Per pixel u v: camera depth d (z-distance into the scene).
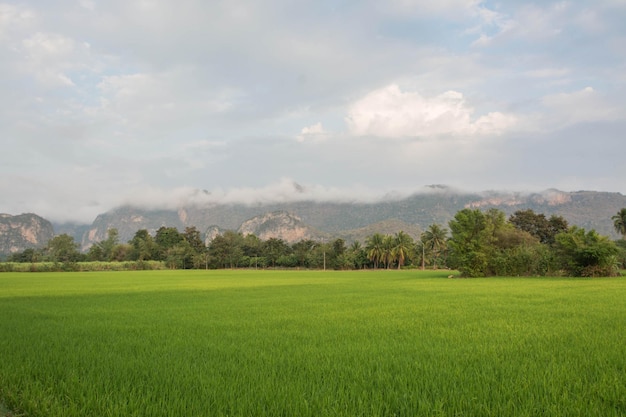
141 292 34.47
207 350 10.10
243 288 39.41
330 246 147.62
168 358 9.20
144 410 5.91
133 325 14.82
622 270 73.62
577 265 54.31
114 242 190.62
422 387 6.81
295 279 61.59
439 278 58.72
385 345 10.54
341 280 56.50
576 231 56.75
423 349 9.91
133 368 8.30
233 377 7.57
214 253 157.12
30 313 19.11
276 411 5.81
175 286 43.66
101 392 6.81
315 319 16.00
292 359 8.99
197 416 5.67
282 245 169.62
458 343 10.65
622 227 91.44
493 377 7.28
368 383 7.04
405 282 47.72
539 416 5.55
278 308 20.72
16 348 10.59
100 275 82.94
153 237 194.75
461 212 60.78
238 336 12.16
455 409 5.82
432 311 18.30
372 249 139.50
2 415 6.11
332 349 10.05
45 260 158.38
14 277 71.88
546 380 7.03
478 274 58.53
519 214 98.06
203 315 17.91
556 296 25.11
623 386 6.50
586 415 5.46
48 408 6.15
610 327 12.98
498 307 19.50
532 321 14.59
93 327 14.36
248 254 166.88
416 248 142.62
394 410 5.91
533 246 61.56
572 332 12.02
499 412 5.63
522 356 9.04
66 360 9.09
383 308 19.95
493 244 62.06
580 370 7.68
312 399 6.21
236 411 5.84
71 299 27.59
